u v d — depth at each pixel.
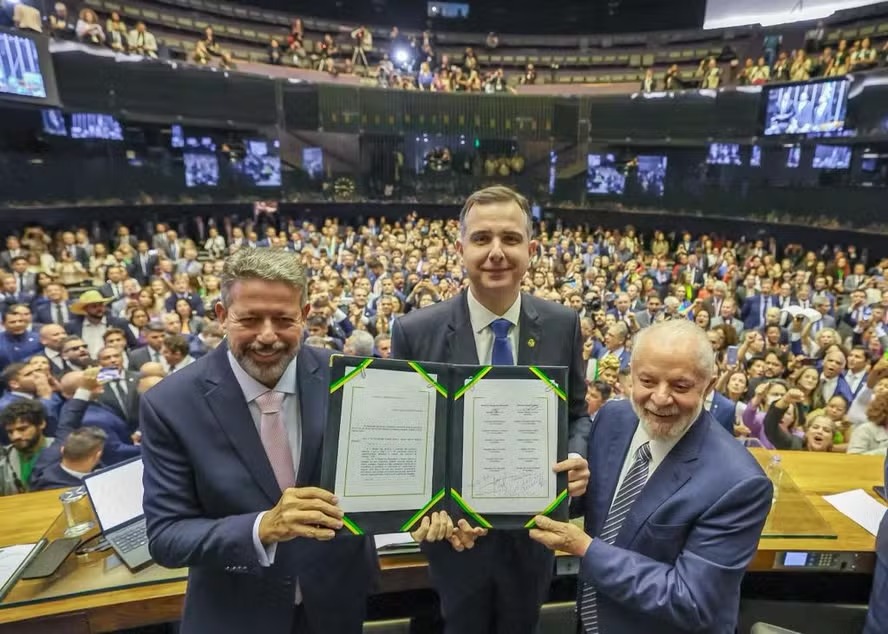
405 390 1.48
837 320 6.92
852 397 4.37
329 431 1.42
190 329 6.01
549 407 1.55
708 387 1.56
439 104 15.72
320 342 4.50
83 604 1.69
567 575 2.36
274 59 15.40
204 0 15.20
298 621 1.66
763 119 13.01
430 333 1.83
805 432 3.77
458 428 1.51
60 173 10.93
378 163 16.33
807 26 14.42
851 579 2.52
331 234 12.81
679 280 10.30
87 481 1.90
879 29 12.92
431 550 1.81
